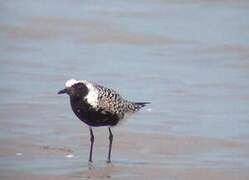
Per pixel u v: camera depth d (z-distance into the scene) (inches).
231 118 690.2
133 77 838.5
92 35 1036.5
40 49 958.4
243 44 1011.3
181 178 516.1
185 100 751.1
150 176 519.2
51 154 569.3
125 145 600.7
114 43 1006.4
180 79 836.6
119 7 1228.5
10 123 650.2
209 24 1139.3
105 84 805.2
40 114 684.7
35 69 858.8
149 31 1071.0
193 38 1042.1
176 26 1115.3
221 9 1253.7
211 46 997.2
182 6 1261.1
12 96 743.7
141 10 1213.7
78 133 630.5
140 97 757.9
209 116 695.7
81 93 540.7
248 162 559.2
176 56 947.3
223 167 545.0
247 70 885.8
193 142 612.4
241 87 806.5
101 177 514.0
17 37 1018.1
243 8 1266.0
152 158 567.2
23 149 578.2
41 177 510.3
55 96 752.3
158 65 899.4
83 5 1234.6
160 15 1186.0
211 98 761.0
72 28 1074.1
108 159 553.6
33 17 1125.1
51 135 621.0
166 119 681.0
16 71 846.5
